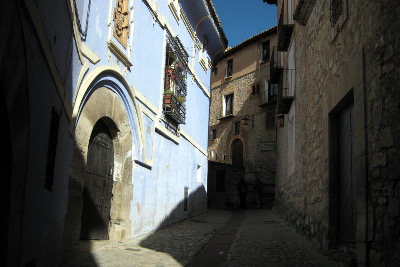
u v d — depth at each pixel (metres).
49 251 4.12
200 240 7.95
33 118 2.97
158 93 9.62
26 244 3.07
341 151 5.92
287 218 11.39
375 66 3.99
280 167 14.70
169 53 10.44
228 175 21.17
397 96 3.46
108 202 7.37
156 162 9.56
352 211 5.32
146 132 8.73
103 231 7.14
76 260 5.34
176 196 11.49
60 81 3.91
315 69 7.39
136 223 8.09
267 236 8.58
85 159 5.80
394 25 3.53
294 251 6.52
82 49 5.43
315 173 7.12
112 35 6.77
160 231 9.21
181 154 12.16
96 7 6.05
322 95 6.68
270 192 20.72
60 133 4.33
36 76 2.92
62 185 4.73
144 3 8.44
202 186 15.25
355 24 4.72
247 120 25.28
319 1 7.05
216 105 28.78
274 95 23.59
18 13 2.28
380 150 3.81
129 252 6.26
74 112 5.09
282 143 13.92
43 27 2.97
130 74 7.70
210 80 16.94
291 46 11.42
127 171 7.63
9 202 2.56
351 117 5.45
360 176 4.29
